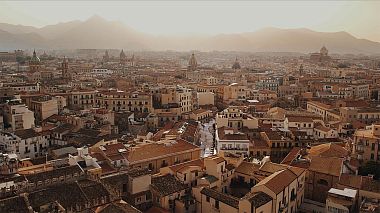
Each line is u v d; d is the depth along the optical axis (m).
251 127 182.25
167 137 168.88
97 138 163.25
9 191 88.00
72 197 87.38
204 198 104.94
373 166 131.38
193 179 115.25
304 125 185.38
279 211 100.06
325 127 183.25
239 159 127.19
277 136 166.00
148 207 105.56
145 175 106.94
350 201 105.00
